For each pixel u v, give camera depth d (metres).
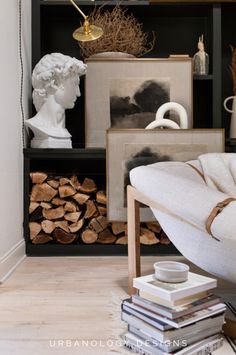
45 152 2.52
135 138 2.47
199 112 3.02
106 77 2.68
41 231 2.58
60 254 2.58
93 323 1.44
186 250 1.56
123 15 2.79
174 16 2.99
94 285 1.90
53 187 2.58
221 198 1.23
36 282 1.95
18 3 2.41
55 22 3.02
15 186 2.33
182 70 2.69
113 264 2.33
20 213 2.47
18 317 1.50
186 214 1.27
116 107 2.68
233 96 2.84
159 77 2.68
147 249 2.59
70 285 1.90
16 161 2.36
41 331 1.37
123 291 1.81
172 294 1.15
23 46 2.55
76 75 2.53
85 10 2.85
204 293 1.25
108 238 2.61
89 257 2.53
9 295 1.75
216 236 1.18
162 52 3.03
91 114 2.68
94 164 3.00
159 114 2.55
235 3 2.77
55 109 2.56
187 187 1.33
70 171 2.99
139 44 2.79
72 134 3.03
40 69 2.51
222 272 1.43
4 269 2.01
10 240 2.19
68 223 2.60
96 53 2.74
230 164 1.90
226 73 3.00
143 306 1.21
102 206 2.61
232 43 3.00
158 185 1.41
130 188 1.74
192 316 1.17
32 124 2.53
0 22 2.00
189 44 3.03
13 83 2.29
